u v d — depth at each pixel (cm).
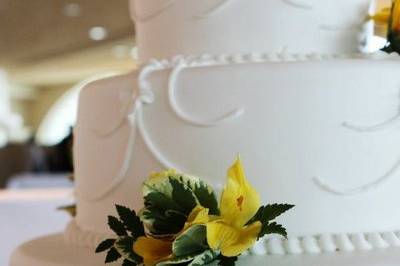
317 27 54
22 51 306
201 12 54
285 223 46
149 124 48
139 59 60
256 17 53
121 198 50
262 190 46
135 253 41
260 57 52
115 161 51
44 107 460
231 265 40
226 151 46
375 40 58
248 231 41
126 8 223
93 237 52
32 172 222
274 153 46
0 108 415
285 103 46
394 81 47
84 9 223
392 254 44
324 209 46
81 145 56
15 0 208
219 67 48
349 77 46
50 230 109
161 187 40
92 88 54
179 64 49
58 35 270
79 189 57
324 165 46
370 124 46
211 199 41
